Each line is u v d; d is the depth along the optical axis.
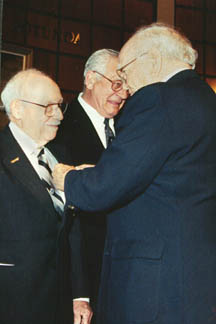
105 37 6.10
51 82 2.20
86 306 2.19
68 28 5.88
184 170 1.62
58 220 2.10
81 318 2.17
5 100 2.19
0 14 2.95
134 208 1.68
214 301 1.58
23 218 2.00
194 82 1.73
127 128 1.66
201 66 6.54
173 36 1.78
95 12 6.05
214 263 1.60
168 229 1.61
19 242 1.98
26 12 5.64
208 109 1.68
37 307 1.99
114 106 2.65
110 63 2.63
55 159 2.24
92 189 1.65
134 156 1.60
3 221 1.98
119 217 1.72
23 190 2.02
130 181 1.61
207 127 1.66
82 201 1.70
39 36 5.71
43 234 2.04
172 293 1.58
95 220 2.48
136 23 6.29
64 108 2.31
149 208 1.66
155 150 1.59
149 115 1.63
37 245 2.01
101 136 2.68
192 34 6.50
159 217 1.63
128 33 6.25
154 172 1.62
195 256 1.59
